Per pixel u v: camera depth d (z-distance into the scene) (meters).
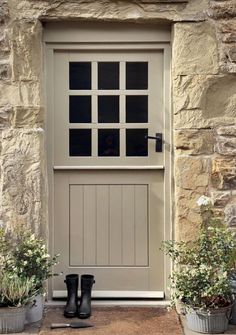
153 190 4.46
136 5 4.24
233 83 4.27
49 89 4.42
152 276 4.47
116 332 3.86
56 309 4.32
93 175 4.46
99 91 4.44
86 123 4.46
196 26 4.23
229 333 3.87
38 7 4.23
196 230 4.24
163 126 4.43
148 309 4.33
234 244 4.00
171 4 4.23
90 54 4.43
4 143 4.25
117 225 4.48
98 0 4.24
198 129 4.25
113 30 4.37
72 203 4.48
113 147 4.47
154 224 4.47
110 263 4.49
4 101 4.26
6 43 4.25
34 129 4.25
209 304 3.84
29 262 4.04
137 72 4.44
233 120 4.26
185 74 4.24
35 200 4.25
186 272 3.92
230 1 4.22
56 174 4.45
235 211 4.24
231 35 4.23
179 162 4.25
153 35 4.37
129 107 4.45
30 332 3.86
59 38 4.36
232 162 4.25
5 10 4.23
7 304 3.86
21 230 4.23
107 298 4.46
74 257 4.49
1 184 4.25
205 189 4.25
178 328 3.94
